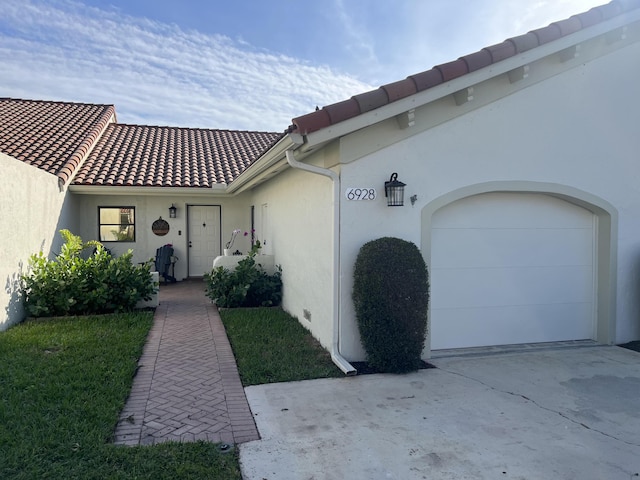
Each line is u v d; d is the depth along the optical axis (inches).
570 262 293.4
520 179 266.7
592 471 144.6
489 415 184.1
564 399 201.0
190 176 567.2
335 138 239.1
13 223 312.8
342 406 191.2
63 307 339.3
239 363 242.8
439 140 252.4
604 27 253.6
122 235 566.6
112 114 726.5
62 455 143.5
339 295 243.3
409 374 230.7
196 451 149.6
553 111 271.6
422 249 251.8
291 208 362.3
